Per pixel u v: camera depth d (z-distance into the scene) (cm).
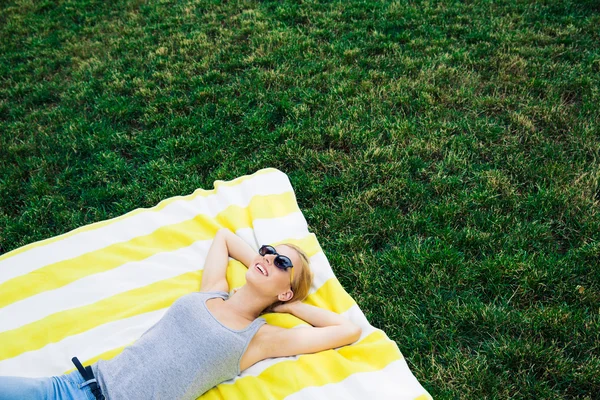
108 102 503
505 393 260
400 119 439
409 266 324
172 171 418
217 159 427
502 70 489
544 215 351
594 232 332
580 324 283
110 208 398
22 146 455
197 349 251
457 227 353
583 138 401
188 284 317
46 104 523
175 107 488
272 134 439
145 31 621
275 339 269
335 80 495
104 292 308
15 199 407
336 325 279
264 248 286
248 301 280
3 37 648
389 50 537
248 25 603
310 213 373
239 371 264
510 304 303
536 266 315
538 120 431
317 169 410
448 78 487
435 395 264
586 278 307
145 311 298
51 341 281
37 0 724
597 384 258
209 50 568
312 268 321
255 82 503
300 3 635
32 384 231
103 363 250
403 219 360
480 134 420
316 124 447
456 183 380
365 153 405
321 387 255
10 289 302
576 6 574
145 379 242
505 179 377
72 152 448
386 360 267
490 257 325
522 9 582
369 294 314
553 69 483
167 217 355
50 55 604
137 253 332
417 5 609
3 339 278
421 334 290
